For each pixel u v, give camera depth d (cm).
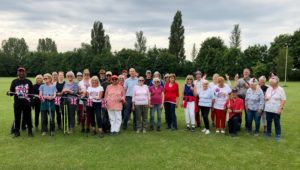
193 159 779
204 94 1091
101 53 8744
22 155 798
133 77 1171
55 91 1040
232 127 1064
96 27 8850
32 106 1100
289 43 7869
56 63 9100
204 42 8706
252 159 787
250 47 8094
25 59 9662
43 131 1032
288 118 1468
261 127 1234
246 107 1097
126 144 920
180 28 8412
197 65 8325
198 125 1214
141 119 1120
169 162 752
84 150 849
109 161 754
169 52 8512
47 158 773
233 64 7819
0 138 984
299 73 6969
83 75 1146
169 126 1180
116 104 1055
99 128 1017
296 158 802
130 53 8438
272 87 1027
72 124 1067
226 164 744
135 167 712
